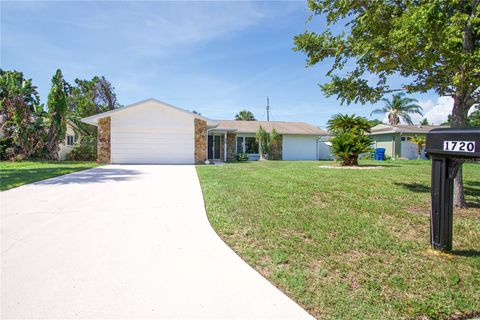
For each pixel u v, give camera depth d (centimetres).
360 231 376
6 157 1734
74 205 527
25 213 471
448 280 257
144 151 1559
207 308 214
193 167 1284
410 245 333
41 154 1786
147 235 371
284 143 2344
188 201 564
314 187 680
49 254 308
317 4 551
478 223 423
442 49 407
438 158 309
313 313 211
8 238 355
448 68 446
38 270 271
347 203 525
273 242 341
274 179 819
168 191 670
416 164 1488
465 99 519
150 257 304
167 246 334
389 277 262
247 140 2311
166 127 1575
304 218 430
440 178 310
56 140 1798
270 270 275
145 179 873
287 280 255
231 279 258
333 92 632
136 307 214
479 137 251
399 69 522
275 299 228
